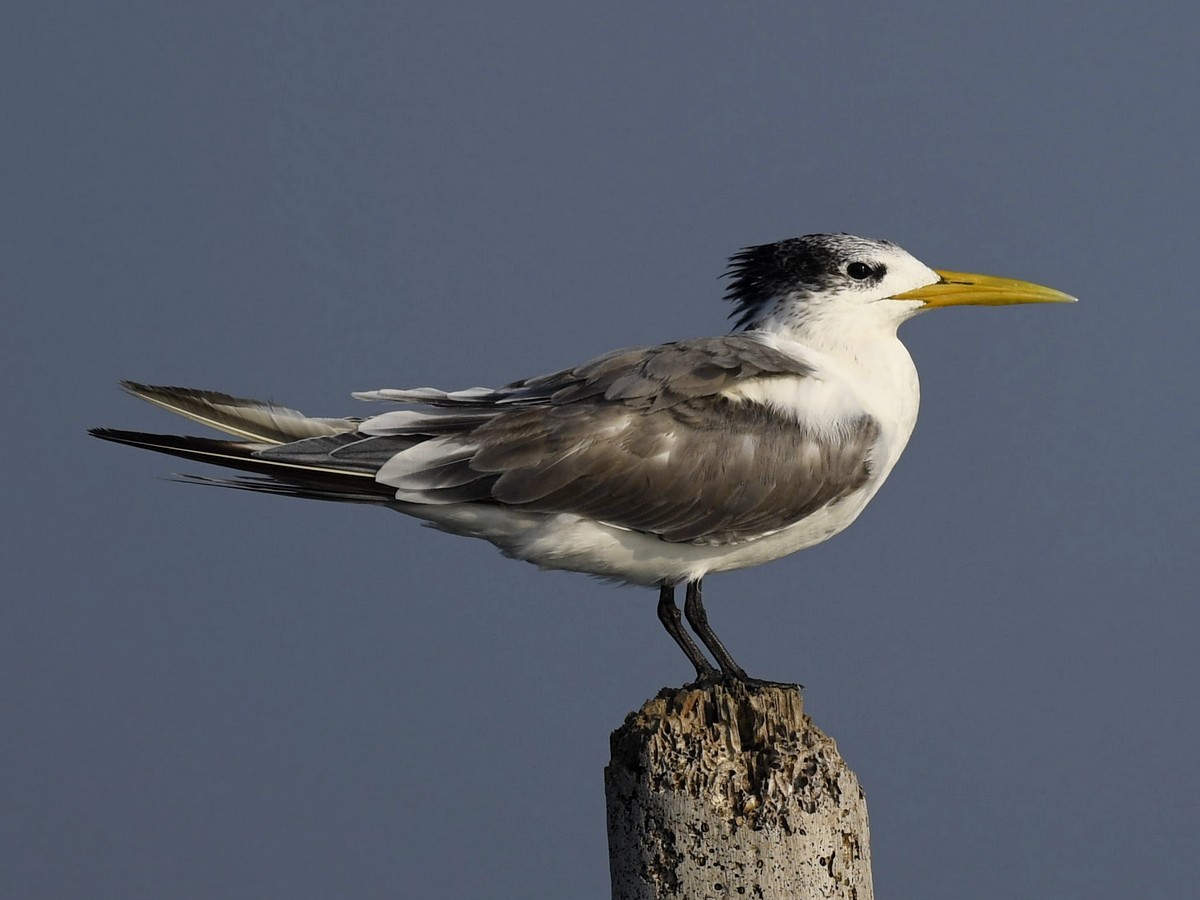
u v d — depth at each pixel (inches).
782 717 336.5
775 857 325.1
